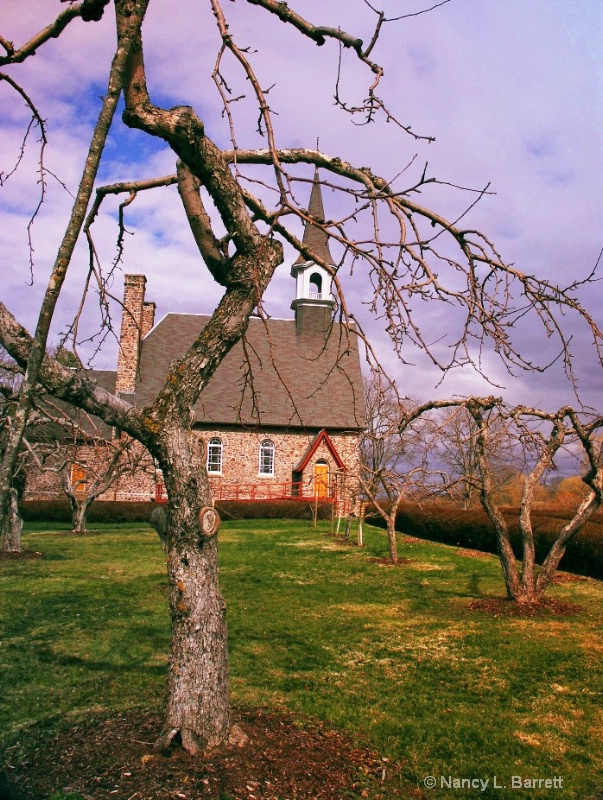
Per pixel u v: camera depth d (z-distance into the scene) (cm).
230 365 3953
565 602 1258
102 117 392
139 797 417
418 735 620
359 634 994
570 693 750
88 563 1709
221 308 514
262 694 711
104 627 993
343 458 3800
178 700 484
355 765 522
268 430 3781
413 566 1733
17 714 627
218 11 418
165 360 3869
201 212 532
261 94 417
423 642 955
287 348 4103
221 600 499
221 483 3694
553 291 550
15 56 500
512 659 874
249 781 445
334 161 546
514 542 1980
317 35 509
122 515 3175
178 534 489
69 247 379
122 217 569
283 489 3747
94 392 500
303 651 895
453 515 2408
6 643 903
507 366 535
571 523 1221
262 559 1845
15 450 367
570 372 566
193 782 436
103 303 570
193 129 466
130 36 410
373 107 477
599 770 564
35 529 2770
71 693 693
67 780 445
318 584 1438
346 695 723
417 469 1279
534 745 612
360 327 475
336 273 494
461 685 771
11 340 486
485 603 1218
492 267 566
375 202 454
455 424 1255
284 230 550
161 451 492
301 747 530
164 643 903
